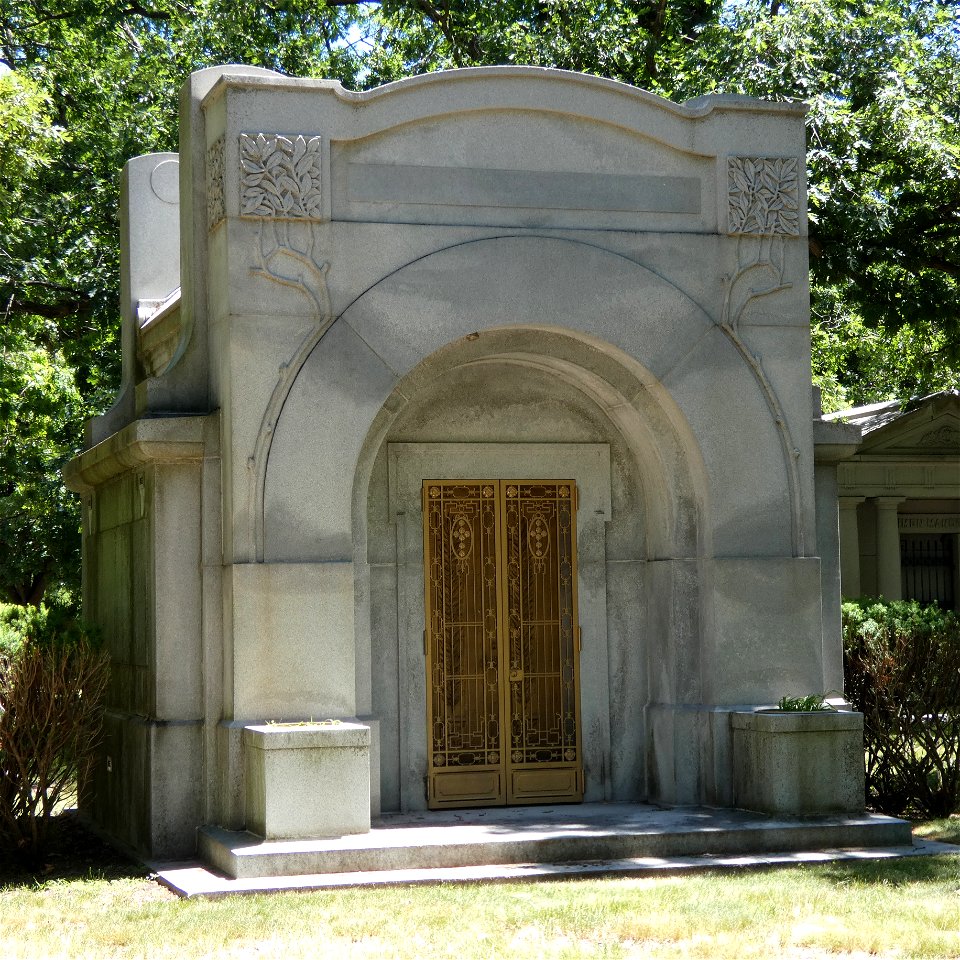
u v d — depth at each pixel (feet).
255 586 34.30
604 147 37.93
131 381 45.70
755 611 37.88
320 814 32.37
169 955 24.98
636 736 39.70
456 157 36.83
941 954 24.67
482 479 39.22
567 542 39.81
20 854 34.32
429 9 76.48
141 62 75.82
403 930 26.32
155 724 34.81
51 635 34.99
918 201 63.10
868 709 40.52
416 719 38.17
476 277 36.60
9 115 54.03
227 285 35.04
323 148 35.73
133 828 36.22
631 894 29.04
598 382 38.96
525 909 27.73
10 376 70.85
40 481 84.17
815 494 39.96
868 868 31.65
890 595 63.16
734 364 38.40
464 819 36.22
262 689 34.14
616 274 37.63
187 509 35.58
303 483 34.94
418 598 38.47
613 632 39.88
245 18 75.20
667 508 38.88
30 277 68.18
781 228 38.99
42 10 76.48
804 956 24.64
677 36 75.66
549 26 71.05
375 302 35.81
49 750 34.19
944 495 64.13
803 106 39.40
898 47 59.93
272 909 28.27
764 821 34.53
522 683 39.09
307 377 35.17
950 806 39.78
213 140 36.73
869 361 92.07
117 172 71.56
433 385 39.04
